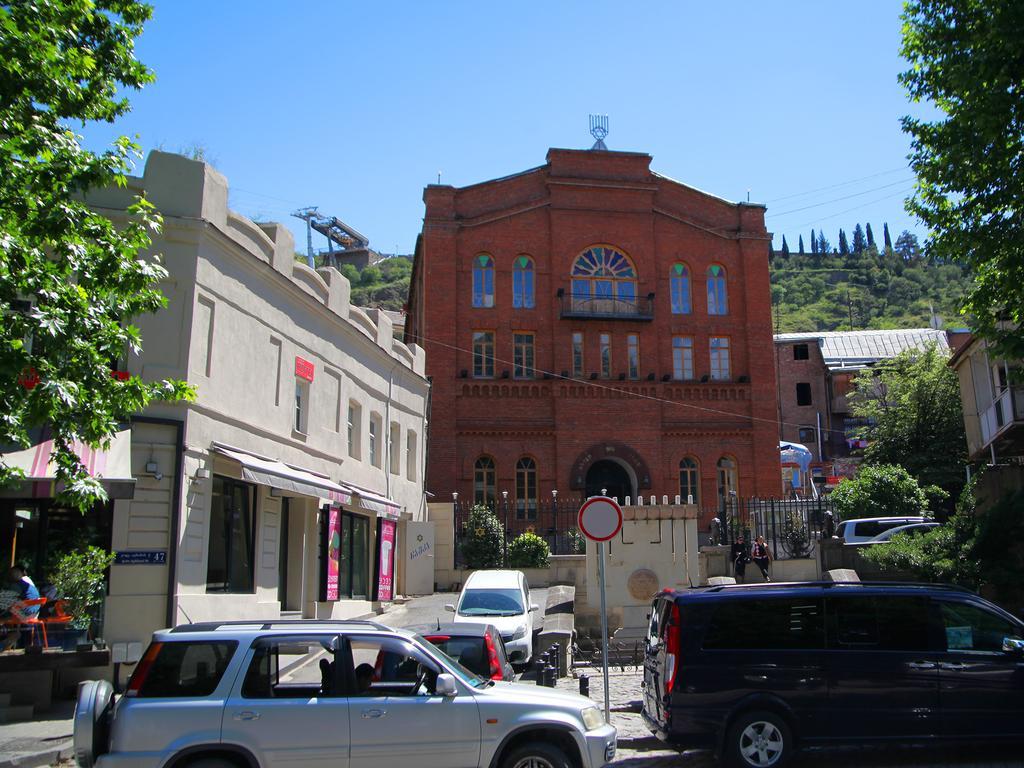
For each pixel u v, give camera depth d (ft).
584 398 126.52
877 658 29.01
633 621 60.75
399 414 89.97
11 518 43.62
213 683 22.98
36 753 30.81
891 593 29.99
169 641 23.50
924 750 31.91
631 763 31.35
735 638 29.27
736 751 28.32
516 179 131.44
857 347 209.87
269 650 23.72
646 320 128.98
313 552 64.49
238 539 54.03
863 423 194.08
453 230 127.85
